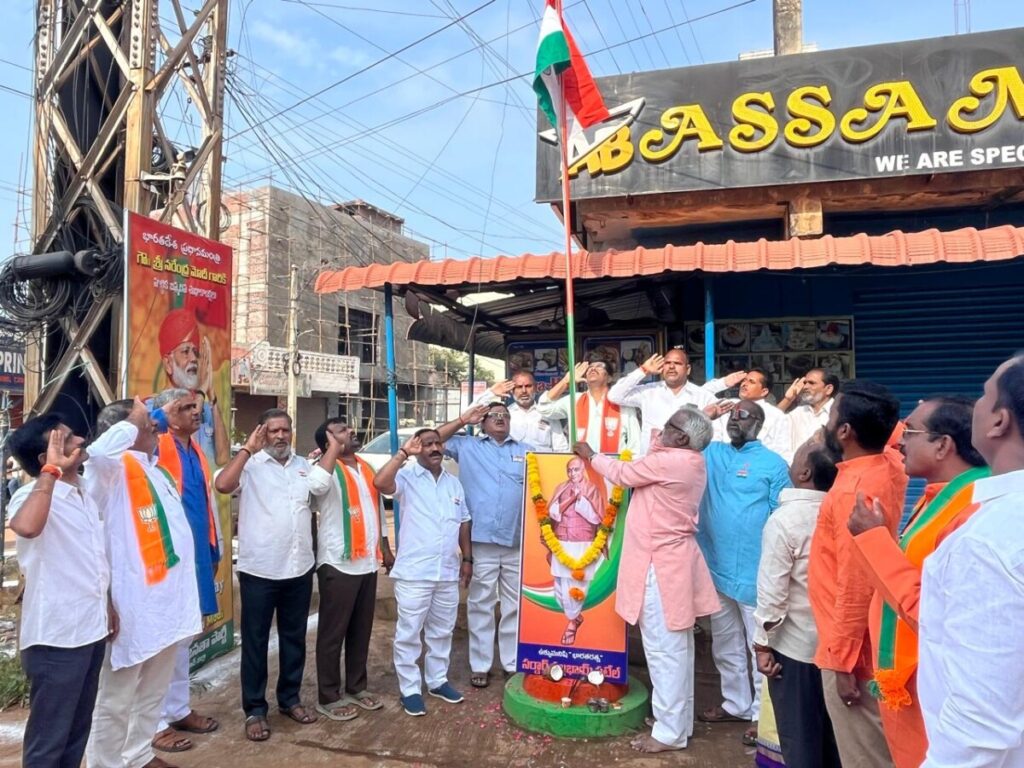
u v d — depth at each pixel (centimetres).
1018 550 122
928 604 140
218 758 366
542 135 694
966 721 123
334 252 2384
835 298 614
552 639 403
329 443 419
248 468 401
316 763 360
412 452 426
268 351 2036
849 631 232
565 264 461
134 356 446
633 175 663
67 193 516
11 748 385
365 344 2603
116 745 313
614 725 382
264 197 2170
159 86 515
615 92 670
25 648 284
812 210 632
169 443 396
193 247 503
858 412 244
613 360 642
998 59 586
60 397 523
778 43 742
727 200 654
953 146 590
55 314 491
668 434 377
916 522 196
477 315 632
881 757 234
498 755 365
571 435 421
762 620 282
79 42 524
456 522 436
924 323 602
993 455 141
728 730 393
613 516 406
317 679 460
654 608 368
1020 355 142
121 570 311
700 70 649
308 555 410
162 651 326
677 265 452
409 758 363
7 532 1155
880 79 607
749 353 627
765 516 377
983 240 422
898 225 672
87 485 306
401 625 420
